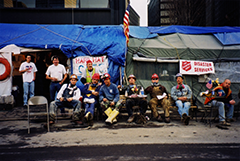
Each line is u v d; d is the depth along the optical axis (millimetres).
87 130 4961
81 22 10961
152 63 7891
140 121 5578
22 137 4414
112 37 7941
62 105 5527
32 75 7863
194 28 9562
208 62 7809
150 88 6117
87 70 6688
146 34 8891
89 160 3188
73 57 7551
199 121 5887
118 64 7551
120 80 7559
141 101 5887
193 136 4422
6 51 7387
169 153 3451
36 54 9953
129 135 4508
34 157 3312
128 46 7906
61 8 10883
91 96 5840
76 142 4055
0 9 10664
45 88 10109
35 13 10836
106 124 5488
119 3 11125
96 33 8258
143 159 3209
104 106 5676
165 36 8945
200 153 3447
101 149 3656
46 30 8453
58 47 7402
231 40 8406
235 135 4492
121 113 7133
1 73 7520
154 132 4742
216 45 8266
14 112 7020
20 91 9461
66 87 5582
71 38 7930
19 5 10922
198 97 7785
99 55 7562
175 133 4656
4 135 4566
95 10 10953
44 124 5574
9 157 3312
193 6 19922
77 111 5410
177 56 7902
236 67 7859
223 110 5363
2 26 8500
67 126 5320
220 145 3840
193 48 7902
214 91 5594
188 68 7723
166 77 7902
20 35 7984
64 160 3193
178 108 5633
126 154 3418
